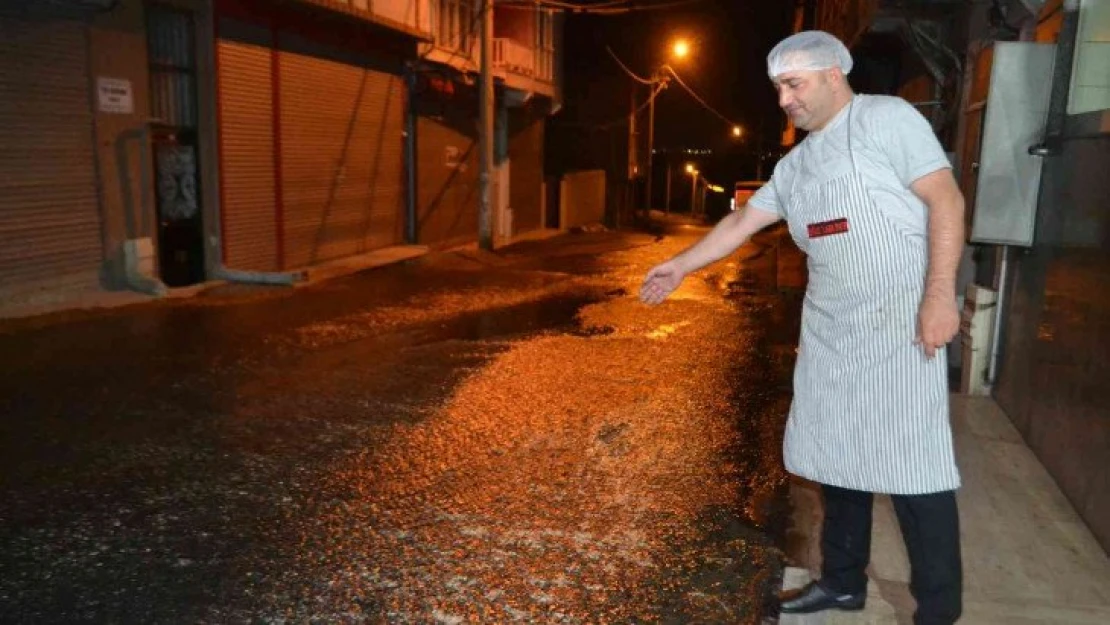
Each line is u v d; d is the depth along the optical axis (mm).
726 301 13461
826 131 3016
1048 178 5488
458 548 4352
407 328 10406
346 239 17844
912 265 2906
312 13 15703
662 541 4488
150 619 3625
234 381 7539
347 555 4246
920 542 3074
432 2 20938
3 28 10117
